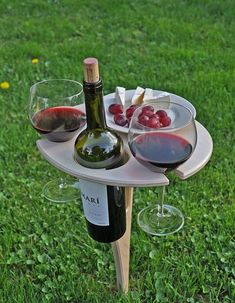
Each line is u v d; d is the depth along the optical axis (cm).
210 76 373
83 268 233
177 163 157
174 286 222
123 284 212
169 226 239
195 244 239
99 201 174
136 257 233
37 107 180
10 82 377
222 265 230
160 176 162
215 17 476
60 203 265
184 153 157
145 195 267
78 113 178
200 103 342
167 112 175
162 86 364
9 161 297
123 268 207
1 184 282
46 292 221
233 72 379
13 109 345
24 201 270
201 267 228
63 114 177
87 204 178
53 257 238
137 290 221
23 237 248
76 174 166
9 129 324
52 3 514
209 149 178
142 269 230
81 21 475
